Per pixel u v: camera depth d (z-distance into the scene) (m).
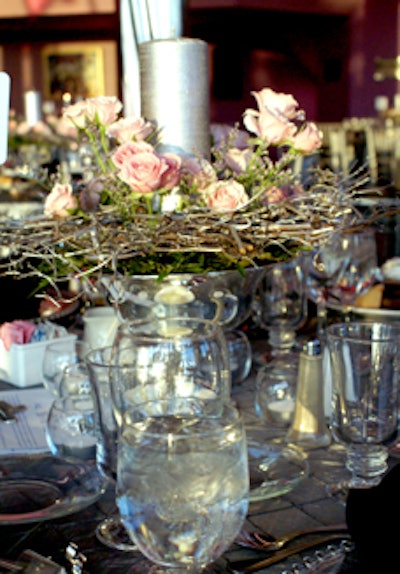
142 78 1.17
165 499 0.66
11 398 1.33
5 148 1.01
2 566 0.75
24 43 11.24
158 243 0.94
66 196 1.01
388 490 0.75
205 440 0.67
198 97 1.15
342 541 0.81
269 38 11.44
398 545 0.70
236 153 1.10
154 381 0.88
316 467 1.02
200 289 1.00
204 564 0.69
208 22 11.02
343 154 5.52
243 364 1.37
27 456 1.01
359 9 11.09
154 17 1.36
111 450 0.90
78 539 0.83
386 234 2.51
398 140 5.64
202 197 1.01
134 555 0.80
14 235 0.99
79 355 1.31
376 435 0.94
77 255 1.00
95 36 11.10
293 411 1.17
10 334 1.42
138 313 1.03
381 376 0.92
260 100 1.08
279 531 0.85
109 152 1.08
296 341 1.58
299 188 1.13
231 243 0.96
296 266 1.50
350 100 11.43
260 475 0.95
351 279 1.56
